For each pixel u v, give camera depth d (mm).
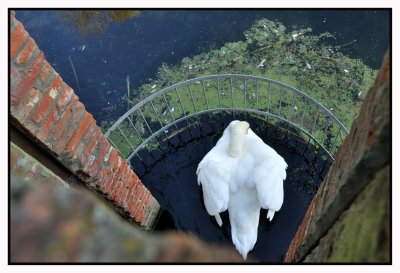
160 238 895
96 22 6312
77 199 864
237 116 5676
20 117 2105
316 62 6102
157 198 5180
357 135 2107
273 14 6543
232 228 4555
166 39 6305
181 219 5016
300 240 3090
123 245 832
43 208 830
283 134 5496
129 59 6113
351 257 1478
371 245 1358
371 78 5938
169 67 6102
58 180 2494
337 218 2029
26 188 885
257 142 4684
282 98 5832
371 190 1624
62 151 2541
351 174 1778
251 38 6355
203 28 6418
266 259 4719
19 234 797
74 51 6125
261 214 5004
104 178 3162
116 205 3568
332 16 6469
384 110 1657
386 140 1572
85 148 2818
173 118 5727
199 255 897
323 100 5785
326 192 2627
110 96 5852
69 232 808
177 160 5426
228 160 4562
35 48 2217
